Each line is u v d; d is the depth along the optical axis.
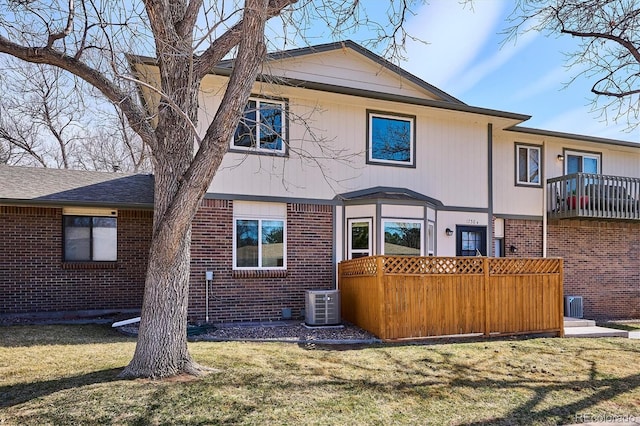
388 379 5.36
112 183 12.21
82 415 3.89
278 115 10.30
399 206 10.45
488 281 8.46
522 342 7.93
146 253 11.55
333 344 7.46
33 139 21.48
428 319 8.04
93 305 10.92
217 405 4.22
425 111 11.45
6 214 10.34
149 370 4.94
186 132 5.21
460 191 11.91
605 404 4.74
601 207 12.93
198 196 4.78
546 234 13.47
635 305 14.27
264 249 10.06
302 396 4.61
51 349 6.46
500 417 4.31
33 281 10.48
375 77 11.77
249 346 7.00
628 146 14.45
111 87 5.07
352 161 10.87
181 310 5.18
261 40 4.90
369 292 8.38
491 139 12.34
